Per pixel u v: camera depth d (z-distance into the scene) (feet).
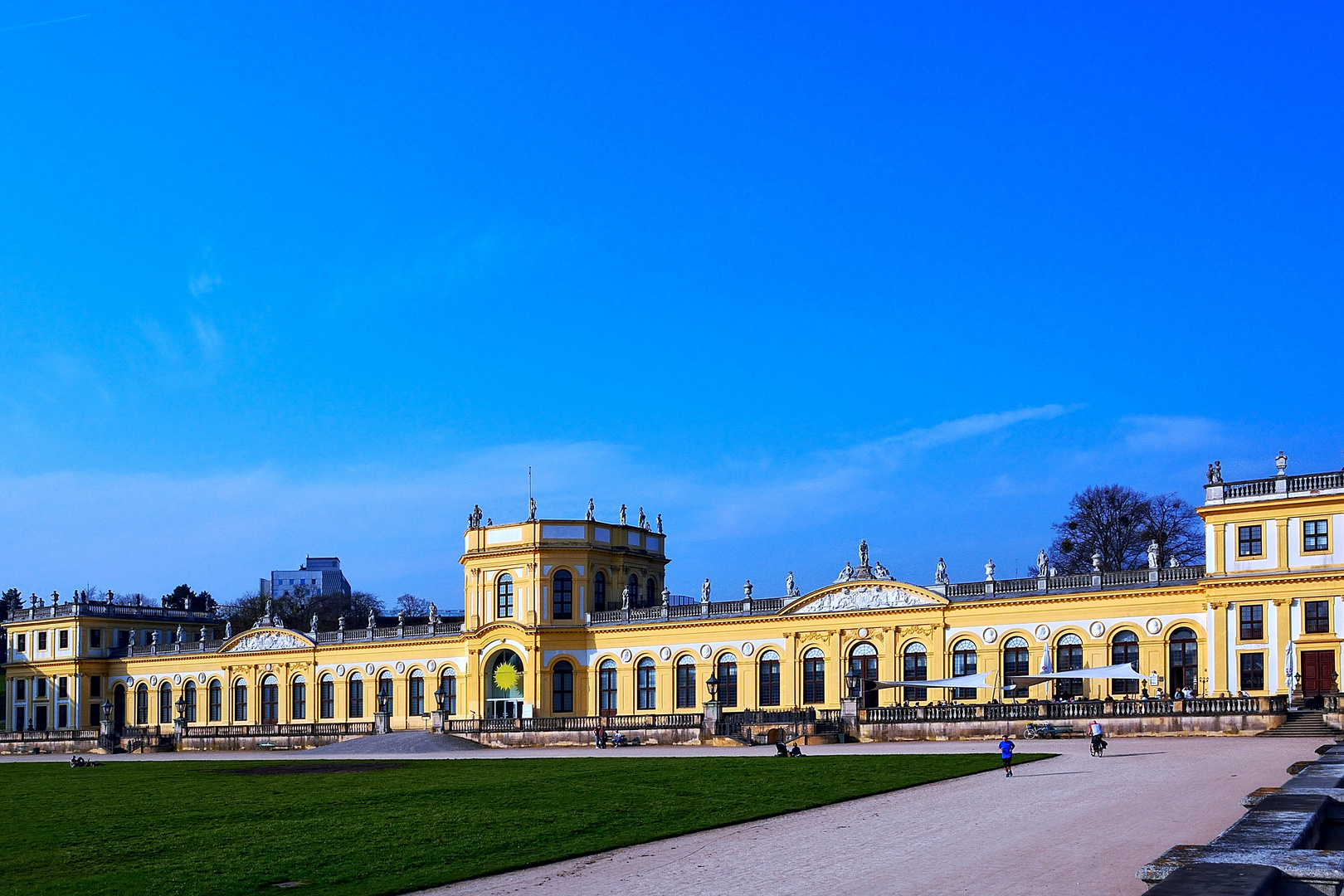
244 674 407.44
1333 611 240.73
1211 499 257.96
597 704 338.75
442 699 363.97
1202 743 202.80
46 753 365.20
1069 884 86.17
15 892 97.19
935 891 85.81
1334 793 76.54
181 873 103.81
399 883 96.48
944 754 200.23
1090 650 272.31
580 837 117.39
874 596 300.61
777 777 168.14
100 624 456.86
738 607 321.73
